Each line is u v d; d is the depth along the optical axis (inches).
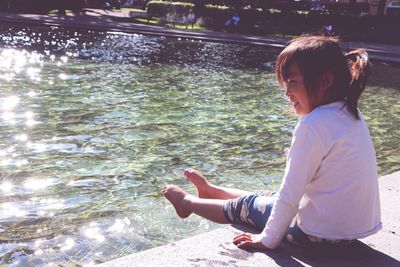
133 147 271.1
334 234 101.0
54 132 289.0
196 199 120.4
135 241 156.8
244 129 327.3
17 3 1355.8
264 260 100.7
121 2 2015.3
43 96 390.9
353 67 104.0
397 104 462.6
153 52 778.2
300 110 106.6
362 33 1191.6
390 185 153.9
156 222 171.6
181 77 548.1
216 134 310.7
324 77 99.1
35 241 155.4
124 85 471.8
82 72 531.8
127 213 180.4
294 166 98.5
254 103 420.2
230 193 125.8
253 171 243.0
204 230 165.2
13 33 907.4
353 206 100.7
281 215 100.7
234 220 117.0
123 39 949.8
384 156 285.9
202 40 1016.2
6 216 174.4
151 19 1391.5
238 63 708.0
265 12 1275.8
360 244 112.0
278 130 327.9
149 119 339.3
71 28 1074.1
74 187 206.4
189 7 1381.6
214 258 100.3
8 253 146.9
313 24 1240.8
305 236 103.7
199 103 407.8
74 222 171.0
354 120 101.6
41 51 689.0
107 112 350.6
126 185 212.5
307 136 97.7
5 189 199.6
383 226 122.5
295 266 99.0
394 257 106.3
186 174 130.3
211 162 254.2
